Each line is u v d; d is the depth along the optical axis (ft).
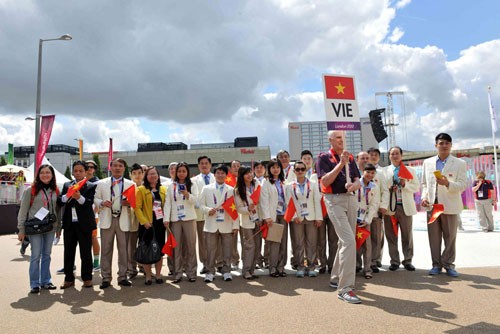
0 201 57.31
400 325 12.44
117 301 16.39
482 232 35.22
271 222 20.21
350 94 17.53
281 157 24.72
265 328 12.51
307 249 20.75
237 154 247.91
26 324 13.58
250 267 20.34
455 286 17.12
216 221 20.39
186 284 19.38
